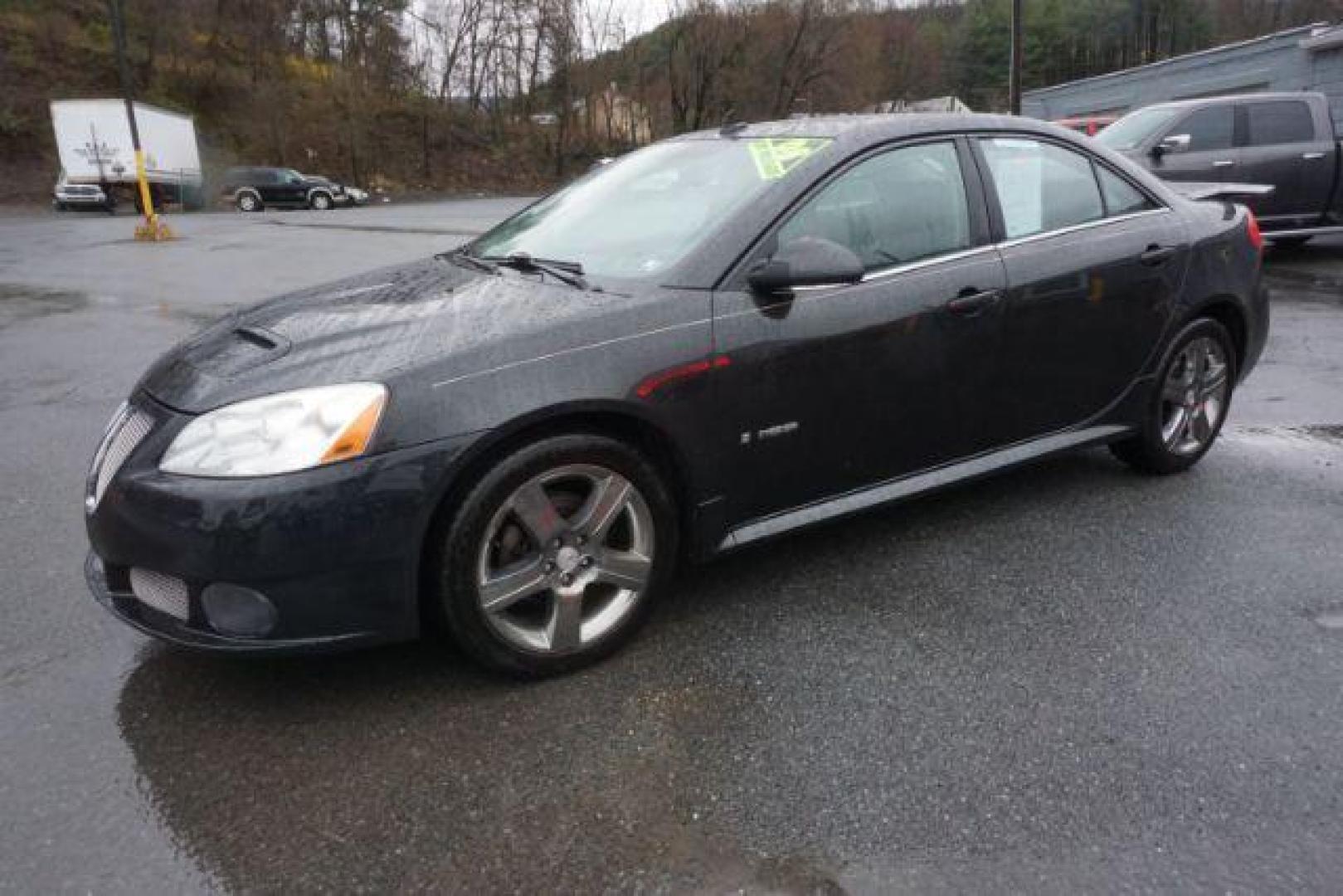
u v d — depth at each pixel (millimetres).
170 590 2451
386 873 2014
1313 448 4676
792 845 2078
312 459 2336
